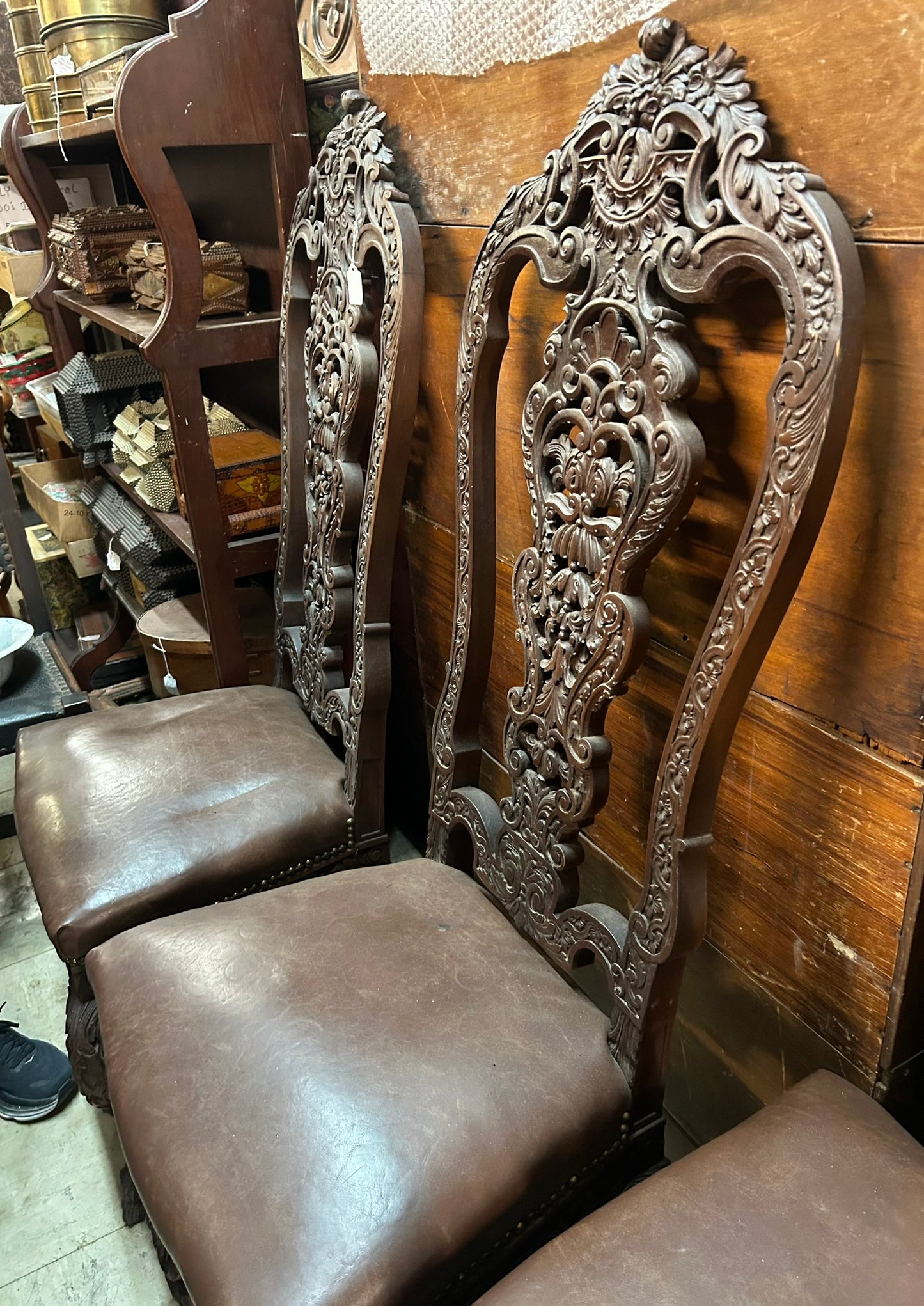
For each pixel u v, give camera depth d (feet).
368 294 3.53
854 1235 1.98
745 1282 1.93
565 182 2.33
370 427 3.65
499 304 2.69
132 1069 2.70
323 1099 2.42
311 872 3.85
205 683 5.60
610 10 2.37
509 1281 2.05
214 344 4.28
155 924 3.18
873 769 2.28
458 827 3.36
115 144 6.07
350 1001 2.72
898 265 1.87
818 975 2.66
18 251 7.62
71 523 7.43
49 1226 3.91
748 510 2.40
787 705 2.49
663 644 2.92
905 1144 2.19
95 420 6.38
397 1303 2.15
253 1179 2.31
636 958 2.51
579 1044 2.65
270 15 3.84
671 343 2.10
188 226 4.01
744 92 1.89
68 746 4.20
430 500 4.23
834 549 2.21
